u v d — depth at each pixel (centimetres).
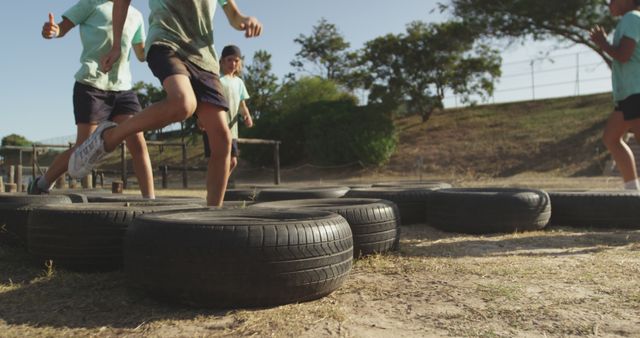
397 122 3045
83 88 386
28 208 345
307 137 2586
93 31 385
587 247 377
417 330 195
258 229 217
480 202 445
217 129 321
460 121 2794
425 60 2736
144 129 284
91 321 205
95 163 304
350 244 251
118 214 283
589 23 1956
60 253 276
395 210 357
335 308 220
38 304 226
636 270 290
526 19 2066
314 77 3089
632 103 463
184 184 1728
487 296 240
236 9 325
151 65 285
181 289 213
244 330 194
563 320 205
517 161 2111
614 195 474
